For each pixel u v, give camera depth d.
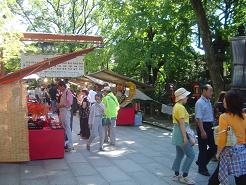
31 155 9.48
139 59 21.61
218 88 15.64
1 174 8.15
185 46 22.14
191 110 19.91
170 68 21.27
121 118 16.98
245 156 5.44
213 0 19.58
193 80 22.61
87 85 23.08
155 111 21.16
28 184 7.39
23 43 11.97
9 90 8.91
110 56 23.92
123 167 8.75
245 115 5.52
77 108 16.61
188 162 7.22
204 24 15.86
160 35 21.44
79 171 8.39
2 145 8.96
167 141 12.48
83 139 12.95
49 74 11.35
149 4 21.36
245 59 9.71
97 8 34.22
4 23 9.90
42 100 22.69
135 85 18.20
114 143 11.80
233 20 20.06
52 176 7.97
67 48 20.75
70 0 35.41
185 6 19.59
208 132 7.79
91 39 11.24
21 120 9.02
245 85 9.54
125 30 21.69
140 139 12.93
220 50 19.75
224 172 5.45
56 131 9.66
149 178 7.77
